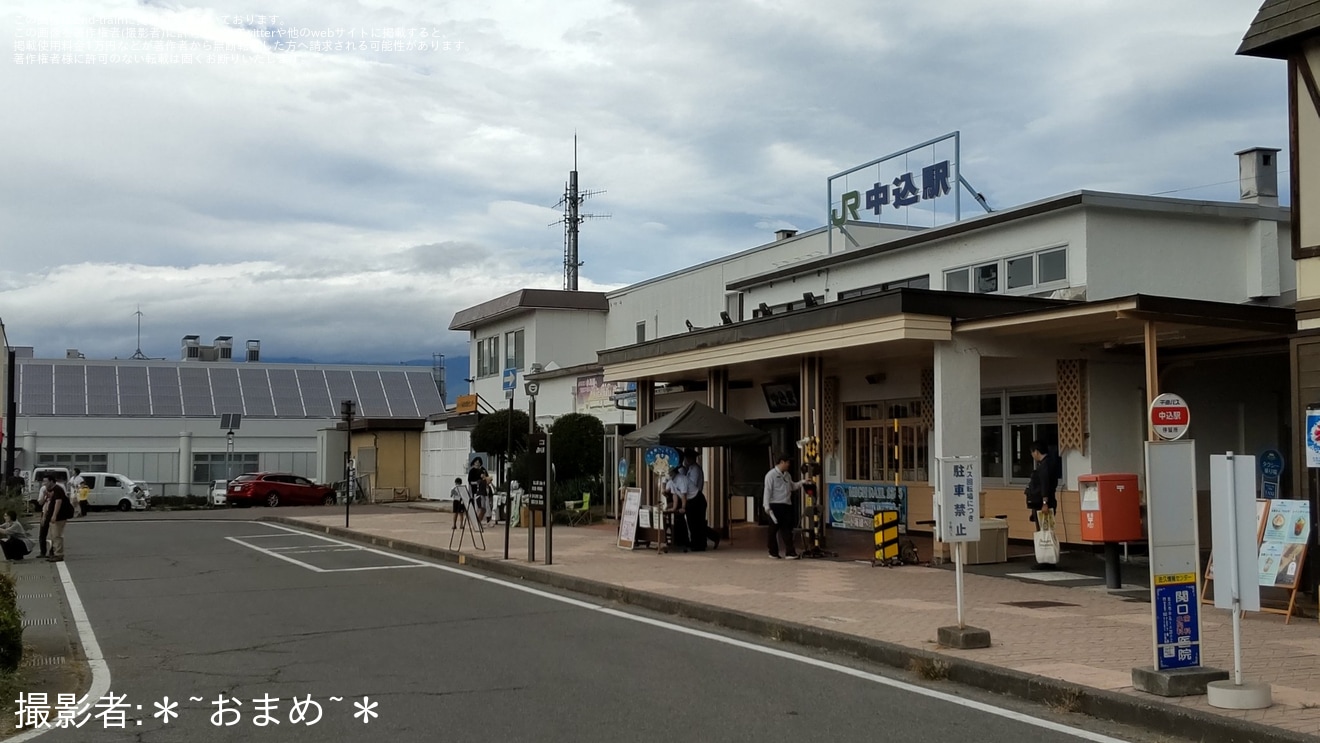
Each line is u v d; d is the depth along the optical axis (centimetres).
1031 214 2016
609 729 755
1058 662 925
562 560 1884
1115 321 1526
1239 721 719
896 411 2306
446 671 970
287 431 6406
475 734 743
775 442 2702
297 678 946
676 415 2038
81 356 7381
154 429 6088
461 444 4447
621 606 1412
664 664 1004
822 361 1939
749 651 1077
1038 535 1616
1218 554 805
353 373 7494
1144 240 1980
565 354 4081
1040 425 1994
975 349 1714
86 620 1318
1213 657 941
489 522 2938
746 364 2194
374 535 2561
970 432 1697
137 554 2245
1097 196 1916
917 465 2244
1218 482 803
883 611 1234
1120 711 785
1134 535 1375
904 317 1641
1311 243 1209
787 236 3225
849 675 954
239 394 6956
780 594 1396
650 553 2005
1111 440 1884
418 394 7519
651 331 3816
